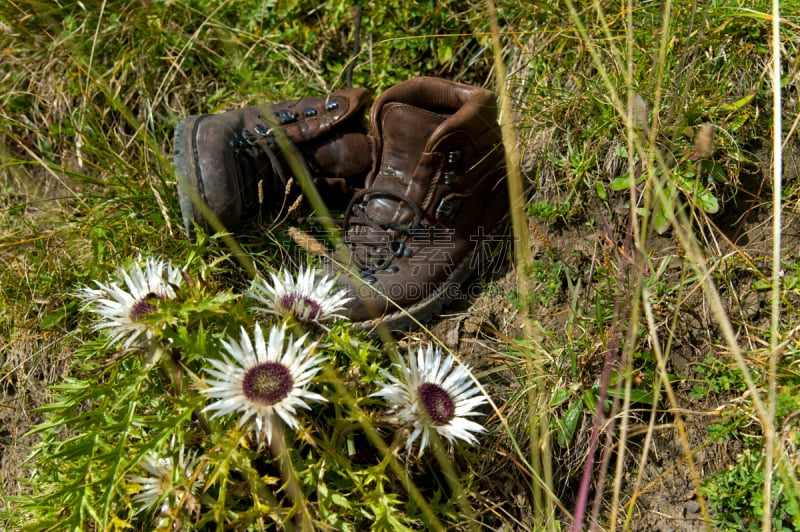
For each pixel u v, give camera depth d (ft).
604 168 3.16
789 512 2.62
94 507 2.52
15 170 3.75
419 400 2.53
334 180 3.23
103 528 2.37
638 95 2.93
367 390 2.66
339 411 2.54
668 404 2.89
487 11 3.62
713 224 2.96
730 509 2.72
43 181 3.75
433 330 3.12
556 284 3.11
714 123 3.05
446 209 3.05
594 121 3.19
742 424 2.79
